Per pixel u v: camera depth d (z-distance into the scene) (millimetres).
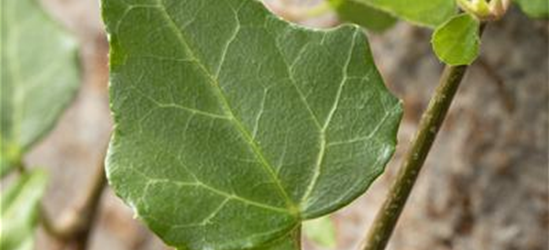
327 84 182
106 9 175
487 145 263
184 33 179
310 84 182
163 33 178
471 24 184
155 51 177
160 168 178
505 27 259
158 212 177
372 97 182
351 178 182
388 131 181
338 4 245
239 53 181
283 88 182
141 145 177
